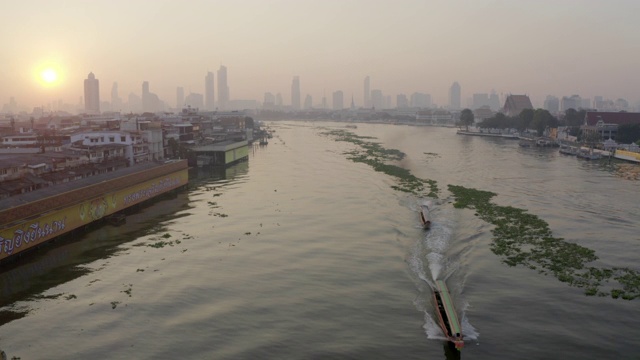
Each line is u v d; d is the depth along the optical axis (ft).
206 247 220.84
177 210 295.28
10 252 191.72
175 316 152.66
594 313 152.35
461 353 130.11
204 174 444.96
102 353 131.13
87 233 243.60
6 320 150.20
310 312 155.12
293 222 263.29
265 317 151.84
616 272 185.88
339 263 199.31
